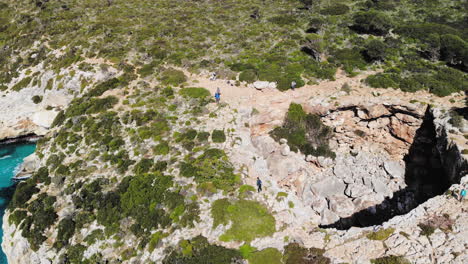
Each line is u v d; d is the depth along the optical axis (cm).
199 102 4891
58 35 7050
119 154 4175
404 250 2711
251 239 3114
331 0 8731
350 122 4709
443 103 4356
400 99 4494
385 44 5675
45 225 3541
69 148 4472
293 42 6456
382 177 4500
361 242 2909
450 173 3603
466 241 2650
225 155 3988
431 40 5853
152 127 4491
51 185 4078
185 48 6400
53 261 3294
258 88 5075
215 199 3478
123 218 3450
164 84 5388
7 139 5906
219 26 7412
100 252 3241
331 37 6544
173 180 3709
